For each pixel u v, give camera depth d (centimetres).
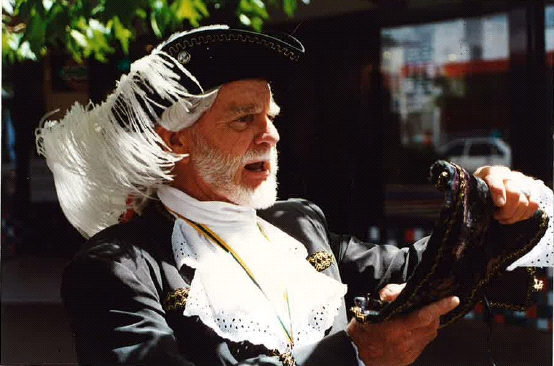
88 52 260
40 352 437
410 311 125
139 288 144
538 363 383
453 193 118
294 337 154
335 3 455
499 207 130
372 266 181
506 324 438
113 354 137
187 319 148
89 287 144
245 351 149
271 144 161
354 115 455
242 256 160
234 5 237
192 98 158
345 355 133
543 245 151
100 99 189
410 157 481
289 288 161
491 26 461
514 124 460
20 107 566
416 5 469
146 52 182
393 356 130
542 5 445
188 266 155
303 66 171
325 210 364
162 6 228
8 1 249
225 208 162
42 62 474
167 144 163
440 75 484
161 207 165
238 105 157
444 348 414
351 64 462
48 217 666
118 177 163
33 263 662
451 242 118
